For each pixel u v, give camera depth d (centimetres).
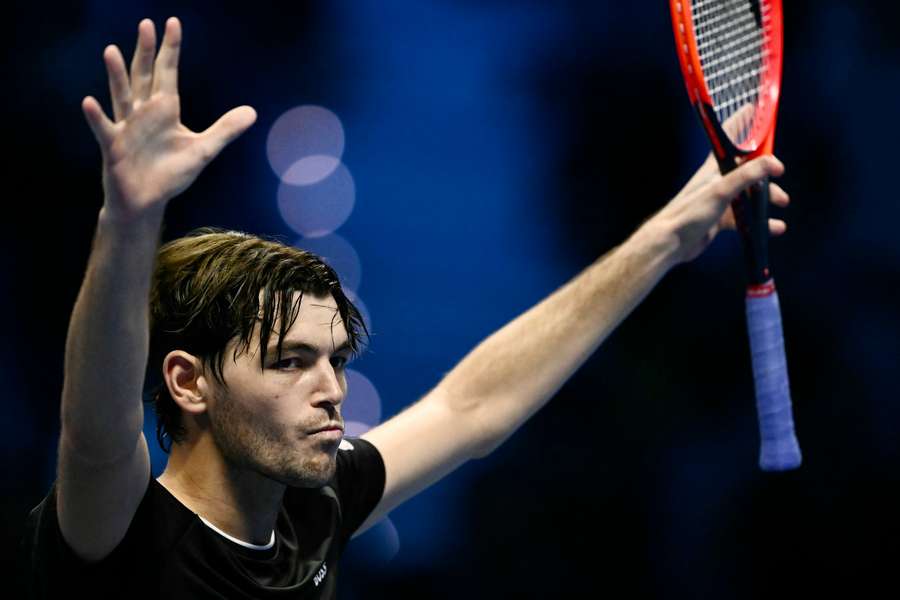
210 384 771
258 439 764
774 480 2316
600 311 1005
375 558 2386
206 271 773
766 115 1102
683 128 2742
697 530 2320
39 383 2411
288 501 864
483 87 2989
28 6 2519
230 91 2820
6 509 2255
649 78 2781
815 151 2511
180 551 764
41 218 2489
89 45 2556
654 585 2312
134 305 656
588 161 2841
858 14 2525
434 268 2981
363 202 2969
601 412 2405
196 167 643
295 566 838
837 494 2295
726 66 1184
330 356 786
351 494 911
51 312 2459
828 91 2520
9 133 2489
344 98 2908
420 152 2995
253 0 2806
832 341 2408
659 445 2375
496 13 2956
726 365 2392
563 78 2884
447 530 2398
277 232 2850
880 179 2480
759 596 2273
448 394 988
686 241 1024
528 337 1001
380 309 2959
